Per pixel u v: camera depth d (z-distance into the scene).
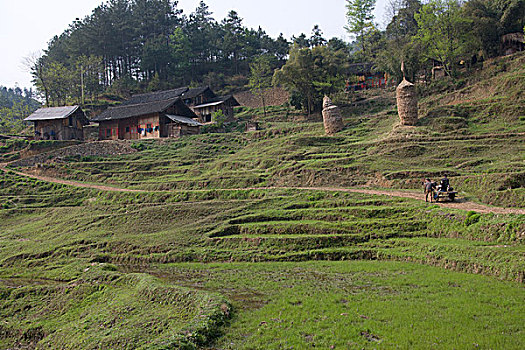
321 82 66.38
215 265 23.31
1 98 130.50
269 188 37.09
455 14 60.47
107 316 16.62
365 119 54.12
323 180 36.59
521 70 51.22
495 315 12.42
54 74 86.44
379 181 33.91
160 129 65.38
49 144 59.97
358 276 18.41
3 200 44.53
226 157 52.72
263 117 77.81
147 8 117.25
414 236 22.98
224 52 116.00
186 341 12.54
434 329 11.84
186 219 32.31
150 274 22.30
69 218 37.81
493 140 36.56
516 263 16.09
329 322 13.25
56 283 23.08
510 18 61.72
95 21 106.44
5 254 29.98
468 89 53.47
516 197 22.98
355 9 87.00
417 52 63.47
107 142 60.38
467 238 20.80
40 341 16.27
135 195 41.44
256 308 15.49
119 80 105.81
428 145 38.75
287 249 24.03
